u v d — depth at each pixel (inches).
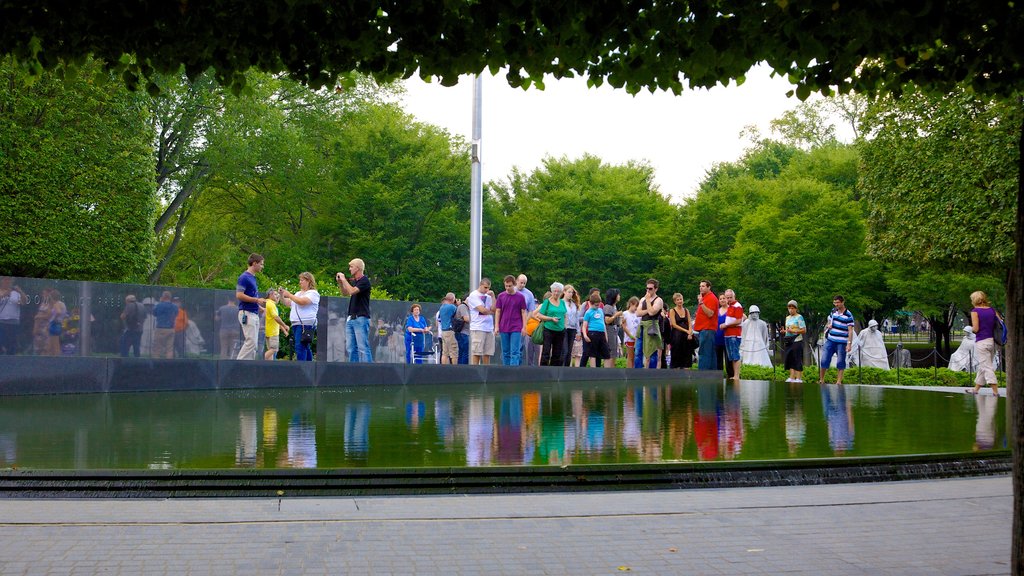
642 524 221.0
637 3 176.7
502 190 2427.4
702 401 521.0
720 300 781.3
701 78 199.8
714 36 180.7
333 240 1983.3
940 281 1551.4
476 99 905.5
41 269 974.4
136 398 513.3
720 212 2021.4
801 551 196.7
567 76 196.5
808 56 182.1
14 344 584.1
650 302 757.9
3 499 246.2
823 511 237.1
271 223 1872.5
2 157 941.2
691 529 216.2
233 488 253.8
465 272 2025.1
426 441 323.9
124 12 180.7
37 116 988.6
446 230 1985.7
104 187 998.4
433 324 872.3
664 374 749.3
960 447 316.5
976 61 193.9
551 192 2151.8
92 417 403.9
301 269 1862.7
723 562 187.8
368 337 645.3
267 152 1558.8
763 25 182.5
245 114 1407.5
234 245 1967.3
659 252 2075.5
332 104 1742.1
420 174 1961.1
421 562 185.8
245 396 539.2
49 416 407.5
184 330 668.7
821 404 503.8
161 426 368.5
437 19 180.2
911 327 3036.4
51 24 184.1
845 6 163.3
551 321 721.6
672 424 387.2
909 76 201.9
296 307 649.0
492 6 176.9
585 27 175.8
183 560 185.2
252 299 603.2
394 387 639.8
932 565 186.2
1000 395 615.2
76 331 612.4
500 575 177.6
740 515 231.6
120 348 633.6
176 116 1401.3
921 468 292.4
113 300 630.5
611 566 184.2
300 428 363.6
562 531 213.3
